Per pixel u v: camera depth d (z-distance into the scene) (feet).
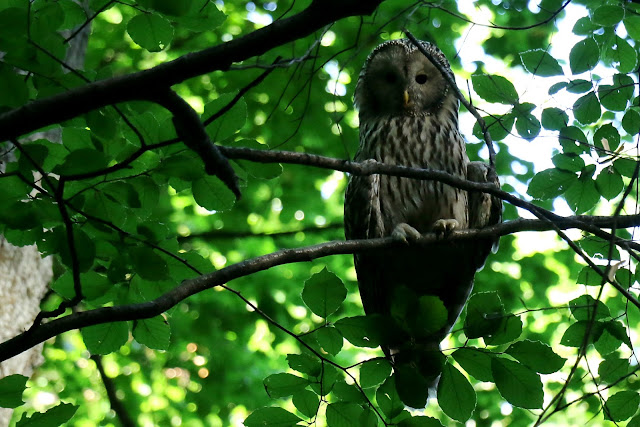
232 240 55.57
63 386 58.03
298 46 50.21
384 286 29.40
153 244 17.06
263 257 17.85
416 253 27.96
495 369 16.38
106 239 16.52
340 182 60.39
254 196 56.65
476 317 16.60
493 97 19.92
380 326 16.38
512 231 21.80
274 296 56.49
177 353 56.65
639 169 17.65
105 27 53.11
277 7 52.90
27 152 14.98
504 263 56.65
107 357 56.90
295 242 57.16
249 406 54.75
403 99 31.01
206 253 55.26
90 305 17.79
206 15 15.25
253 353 56.85
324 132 53.78
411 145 30.71
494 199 28.86
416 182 29.37
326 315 16.69
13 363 27.14
